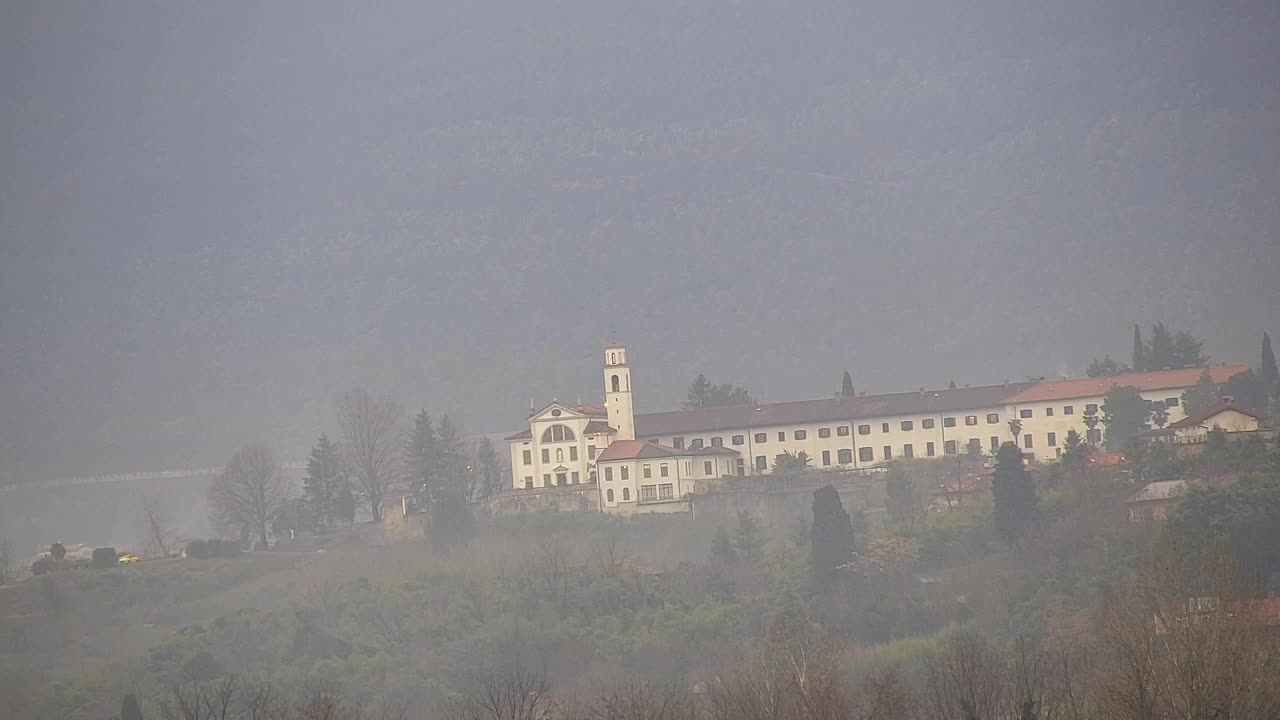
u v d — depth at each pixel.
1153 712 156.25
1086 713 167.75
